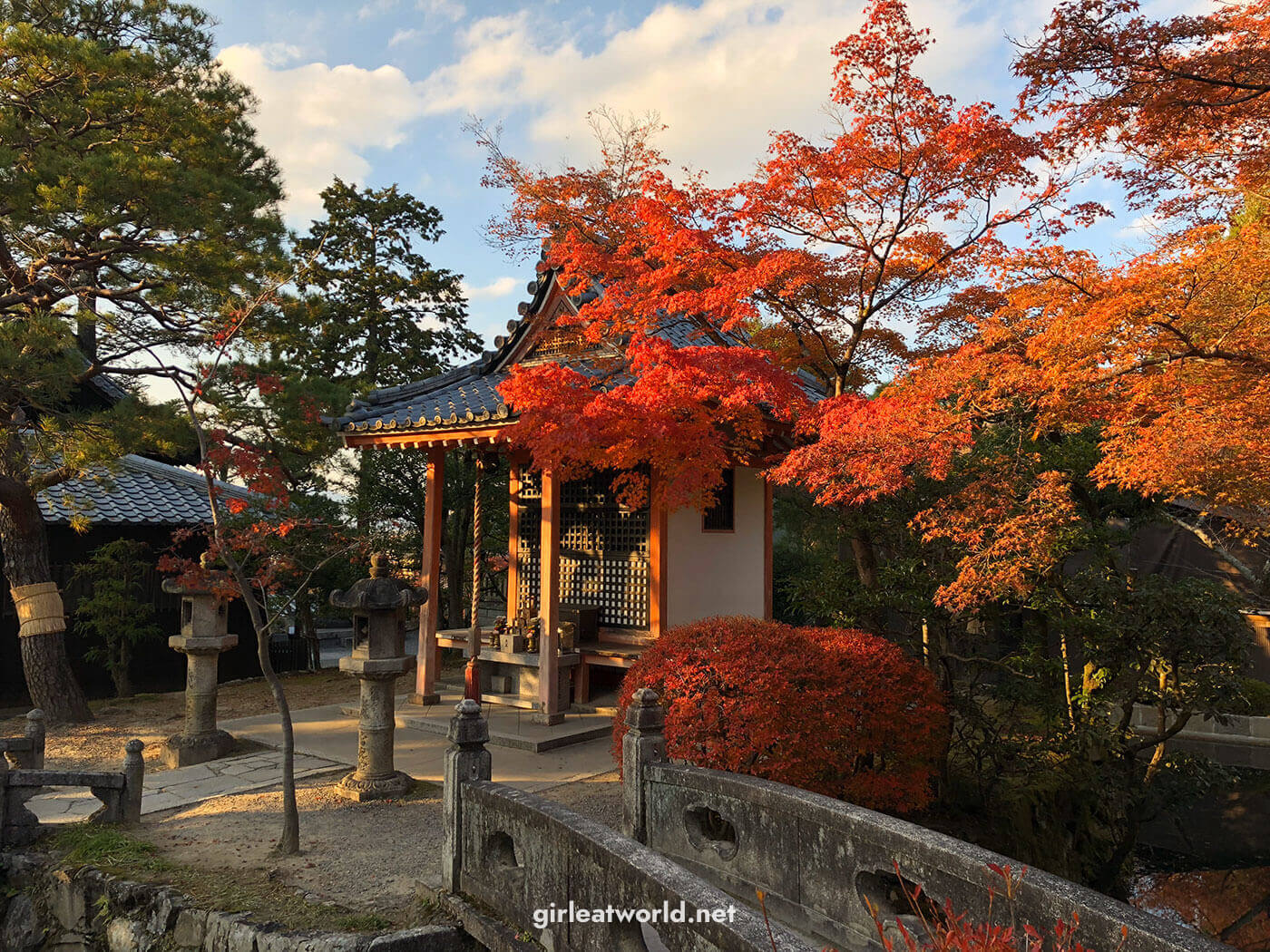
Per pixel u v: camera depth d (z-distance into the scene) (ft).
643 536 37.68
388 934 15.06
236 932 15.72
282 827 21.77
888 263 28.91
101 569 44.96
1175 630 25.03
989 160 24.03
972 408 22.77
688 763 19.69
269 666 20.39
